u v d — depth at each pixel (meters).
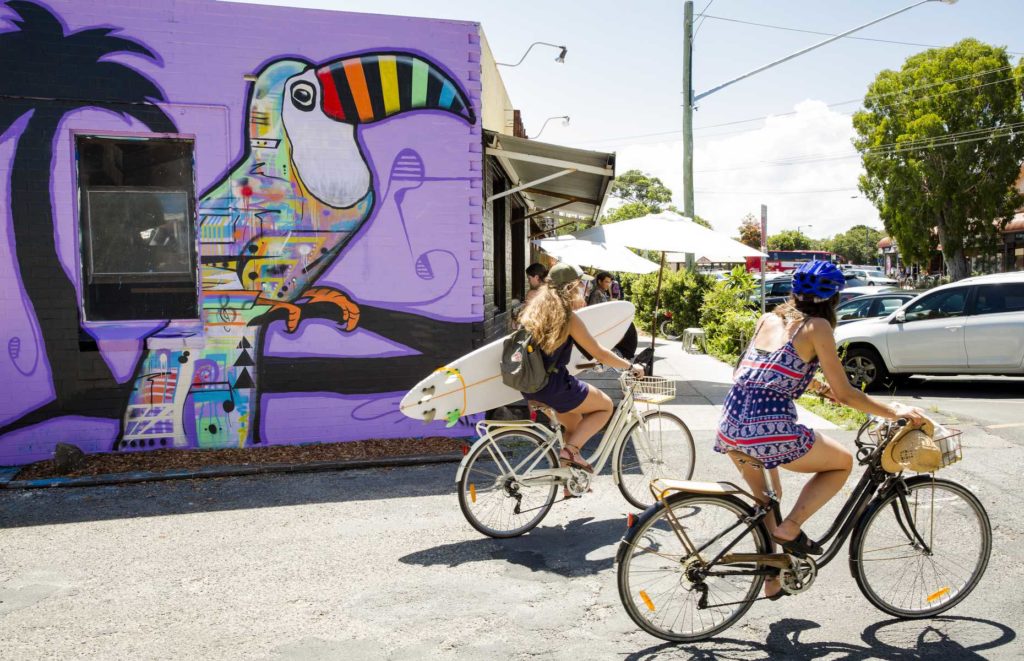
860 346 11.10
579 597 4.05
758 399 3.45
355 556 4.65
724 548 3.52
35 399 6.77
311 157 7.25
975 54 39.25
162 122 6.93
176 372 7.04
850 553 3.71
